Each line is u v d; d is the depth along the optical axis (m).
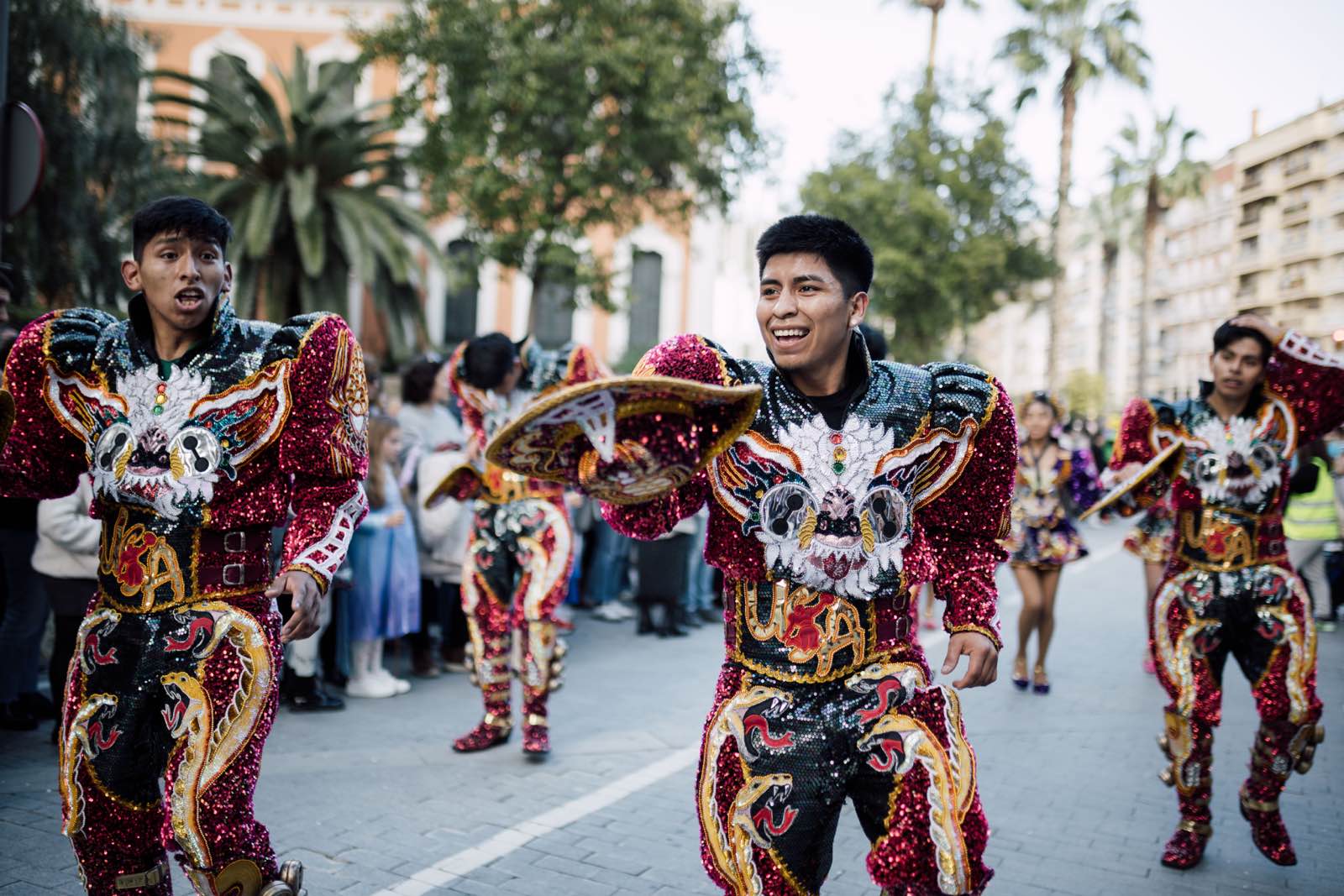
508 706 5.39
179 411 2.48
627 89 19.03
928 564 2.34
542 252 20.12
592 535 9.63
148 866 2.55
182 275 2.44
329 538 2.52
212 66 27.72
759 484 2.25
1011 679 7.52
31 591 5.30
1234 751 5.63
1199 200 43.91
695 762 5.20
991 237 23.92
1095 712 6.52
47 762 4.83
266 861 2.52
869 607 2.26
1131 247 54.78
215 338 2.51
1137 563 14.98
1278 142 66.19
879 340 4.77
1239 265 69.81
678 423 2.11
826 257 2.22
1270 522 3.98
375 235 21.25
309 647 6.09
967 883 2.12
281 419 2.48
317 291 22.70
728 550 2.30
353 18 27.50
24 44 11.34
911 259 23.03
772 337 2.25
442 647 7.45
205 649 2.45
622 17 18.67
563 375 5.31
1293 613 3.92
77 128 11.81
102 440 2.52
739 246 29.44
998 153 23.84
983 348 105.81
